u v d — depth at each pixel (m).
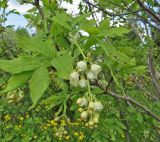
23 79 0.22
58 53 0.24
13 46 0.66
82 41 0.29
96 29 0.27
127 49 0.32
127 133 0.62
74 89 0.35
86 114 0.28
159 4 0.53
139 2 0.45
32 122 1.10
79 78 0.27
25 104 1.03
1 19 0.65
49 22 0.37
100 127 0.59
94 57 0.33
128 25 0.72
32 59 0.23
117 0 0.52
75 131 1.06
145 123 0.66
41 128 1.11
